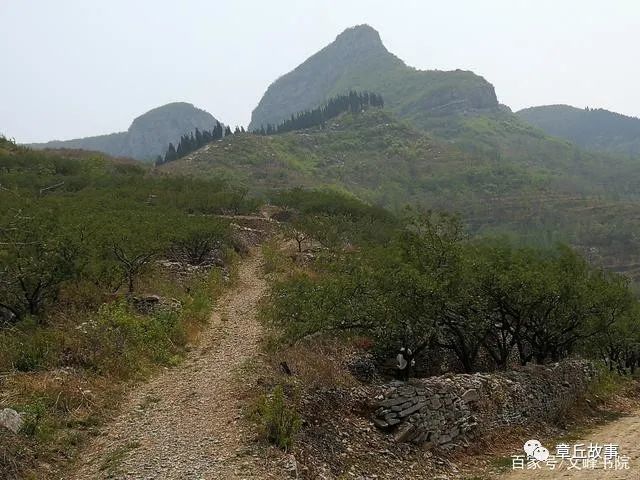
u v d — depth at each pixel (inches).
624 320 1103.6
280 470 367.2
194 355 646.5
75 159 3154.5
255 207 2471.7
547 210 5748.0
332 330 650.2
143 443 394.6
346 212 2411.4
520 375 716.7
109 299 753.6
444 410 553.9
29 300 650.8
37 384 446.9
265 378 542.6
